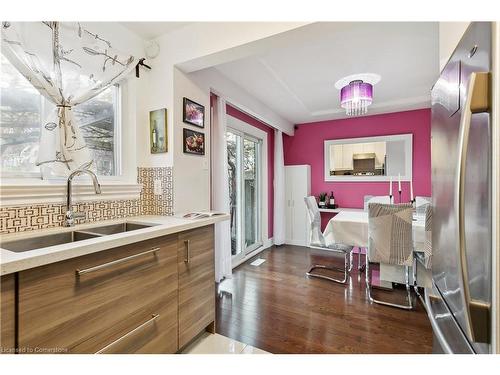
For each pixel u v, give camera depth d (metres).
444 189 0.95
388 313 2.15
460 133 0.72
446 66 0.96
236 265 3.42
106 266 1.13
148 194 2.11
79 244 1.03
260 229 4.41
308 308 2.23
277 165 4.48
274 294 2.52
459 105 0.81
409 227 2.29
